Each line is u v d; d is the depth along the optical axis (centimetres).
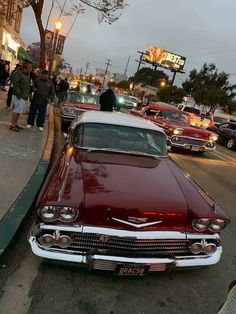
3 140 785
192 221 341
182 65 7488
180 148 1188
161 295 344
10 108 1284
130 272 331
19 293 321
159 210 333
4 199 464
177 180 399
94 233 324
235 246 476
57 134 1087
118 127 503
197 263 344
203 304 339
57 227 323
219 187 794
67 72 7494
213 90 4569
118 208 327
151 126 528
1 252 348
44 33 1373
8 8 1341
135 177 386
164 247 338
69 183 353
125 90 7725
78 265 331
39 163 648
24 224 434
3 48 2450
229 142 1723
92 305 318
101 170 394
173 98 5119
